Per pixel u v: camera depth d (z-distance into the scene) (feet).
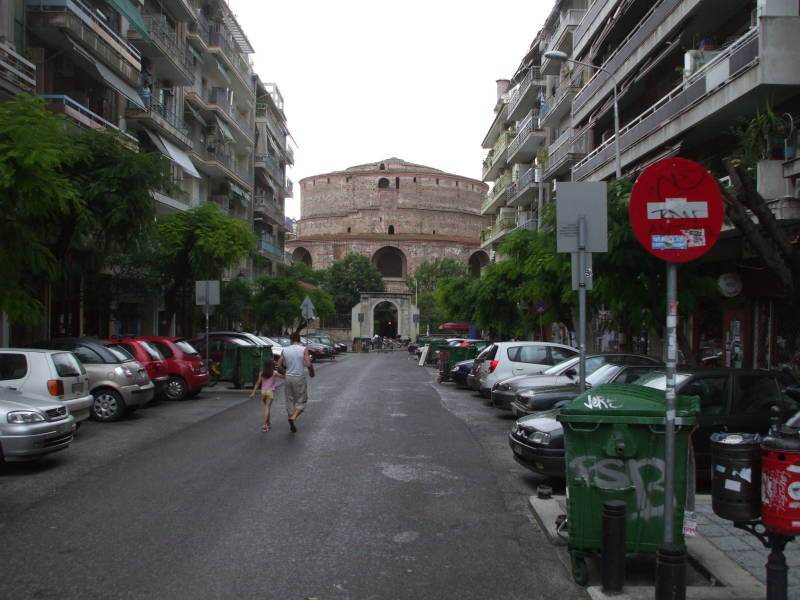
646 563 19.30
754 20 52.03
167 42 98.17
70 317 82.69
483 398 66.23
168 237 80.43
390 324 284.41
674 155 60.44
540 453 27.55
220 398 64.08
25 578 17.43
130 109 89.97
